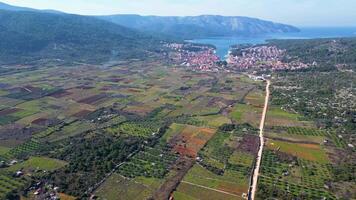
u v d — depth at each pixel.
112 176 175.50
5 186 163.62
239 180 172.75
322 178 175.75
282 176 177.62
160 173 179.00
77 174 176.88
